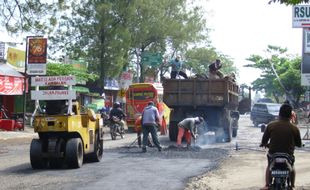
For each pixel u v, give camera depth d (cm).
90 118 1552
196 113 2422
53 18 2675
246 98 3034
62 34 4397
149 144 2098
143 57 5091
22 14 2608
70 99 1498
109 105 5531
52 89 1541
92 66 4472
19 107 3891
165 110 3278
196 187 1133
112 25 4419
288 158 874
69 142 1452
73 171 1396
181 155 1781
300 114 5553
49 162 1552
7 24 2614
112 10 4359
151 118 1908
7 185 1156
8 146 2267
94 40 4422
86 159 1631
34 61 3116
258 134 3125
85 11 4359
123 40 4428
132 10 4422
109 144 2344
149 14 4975
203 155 1778
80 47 4394
